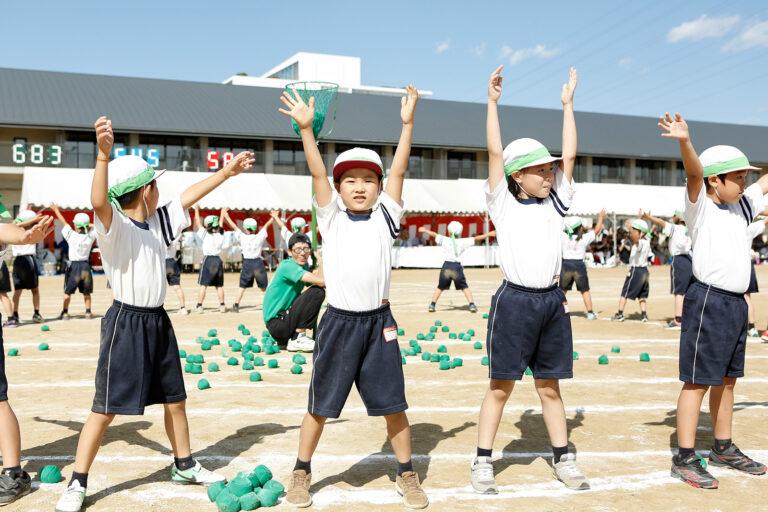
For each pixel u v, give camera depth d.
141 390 3.88
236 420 5.75
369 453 4.86
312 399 3.92
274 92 42.25
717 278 4.30
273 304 9.51
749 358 8.90
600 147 42.03
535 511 3.82
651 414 5.96
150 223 4.04
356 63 77.88
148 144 33.34
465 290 14.39
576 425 5.60
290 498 3.90
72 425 5.54
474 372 7.89
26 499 3.99
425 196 32.22
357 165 3.92
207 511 3.82
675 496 4.05
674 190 39.00
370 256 3.88
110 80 39.28
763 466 4.45
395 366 3.93
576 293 19.47
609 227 36.62
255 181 30.61
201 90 40.06
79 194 27.41
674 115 4.21
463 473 4.45
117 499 3.99
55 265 27.58
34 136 32.53
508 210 4.29
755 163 44.53
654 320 13.08
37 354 9.00
